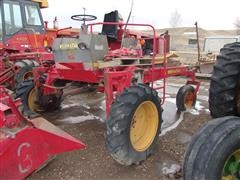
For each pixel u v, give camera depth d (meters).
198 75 11.07
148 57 5.40
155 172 3.80
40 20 9.77
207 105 7.14
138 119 4.08
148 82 5.12
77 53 4.46
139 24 4.82
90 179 3.62
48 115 6.04
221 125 2.48
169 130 5.30
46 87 5.50
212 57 11.74
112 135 3.65
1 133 2.68
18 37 9.18
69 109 6.52
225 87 4.80
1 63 7.35
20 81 7.07
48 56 7.85
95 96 7.76
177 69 6.17
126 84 4.35
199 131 2.54
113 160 4.09
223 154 2.33
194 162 2.37
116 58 4.79
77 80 4.86
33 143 2.80
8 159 2.64
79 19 5.36
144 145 4.08
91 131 5.18
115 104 3.78
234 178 2.48
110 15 5.95
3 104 2.84
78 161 4.04
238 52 4.77
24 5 9.31
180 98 6.43
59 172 3.74
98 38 4.45
